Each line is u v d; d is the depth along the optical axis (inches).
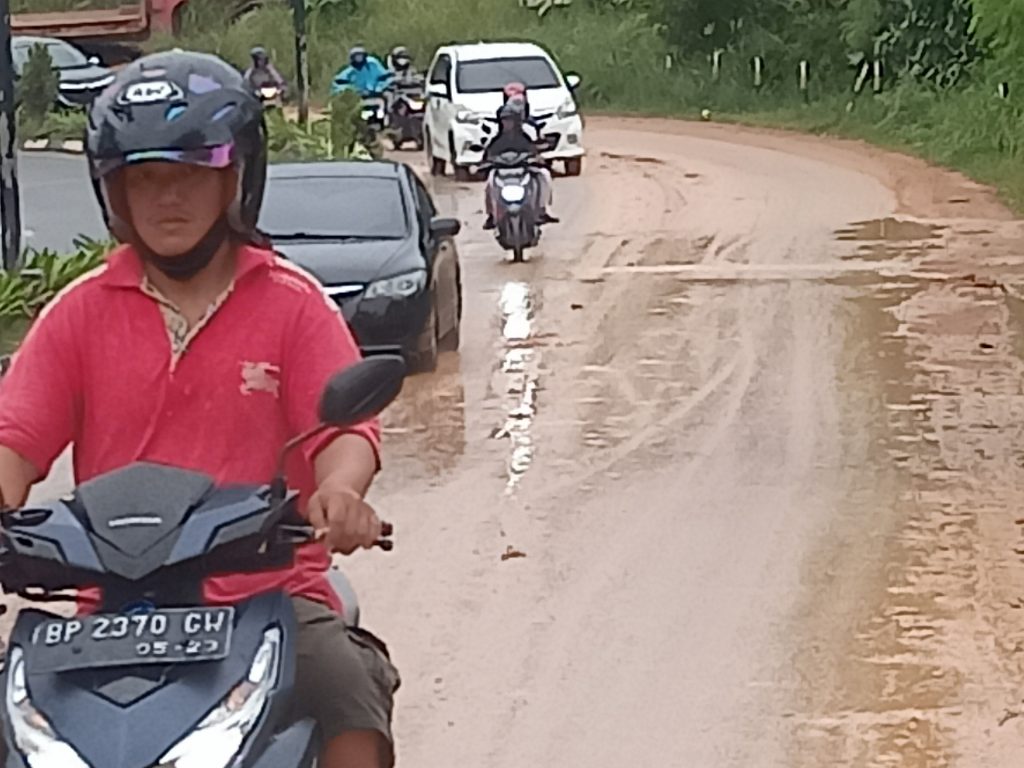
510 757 251.9
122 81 153.2
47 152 1191.6
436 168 1224.8
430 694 275.1
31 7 2016.5
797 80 1641.2
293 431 157.6
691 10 1721.2
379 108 1419.8
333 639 150.3
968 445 418.3
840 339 554.6
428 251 541.3
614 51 1768.0
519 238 752.3
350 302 518.6
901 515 361.1
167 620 138.5
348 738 149.3
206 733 133.6
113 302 156.9
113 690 135.2
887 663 282.7
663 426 445.4
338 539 146.0
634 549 343.6
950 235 807.7
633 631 299.6
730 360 527.5
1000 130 1174.3
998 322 578.9
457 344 567.8
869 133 1397.6
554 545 347.6
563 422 453.7
